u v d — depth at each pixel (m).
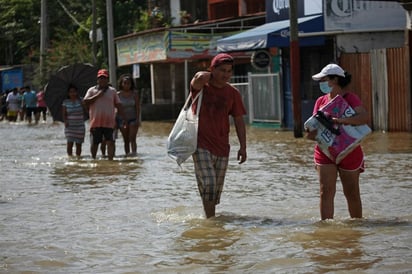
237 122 14.34
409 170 20.34
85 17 78.44
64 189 18.72
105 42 67.25
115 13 68.00
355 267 10.21
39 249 11.90
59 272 10.47
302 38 36.59
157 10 59.62
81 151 28.70
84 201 16.67
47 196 17.55
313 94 37.94
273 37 36.34
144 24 60.56
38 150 30.94
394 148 26.47
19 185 19.67
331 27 36.38
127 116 27.36
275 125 39.88
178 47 48.34
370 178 19.02
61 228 13.59
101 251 11.69
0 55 94.38
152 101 57.34
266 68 41.44
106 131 25.89
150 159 25.70
